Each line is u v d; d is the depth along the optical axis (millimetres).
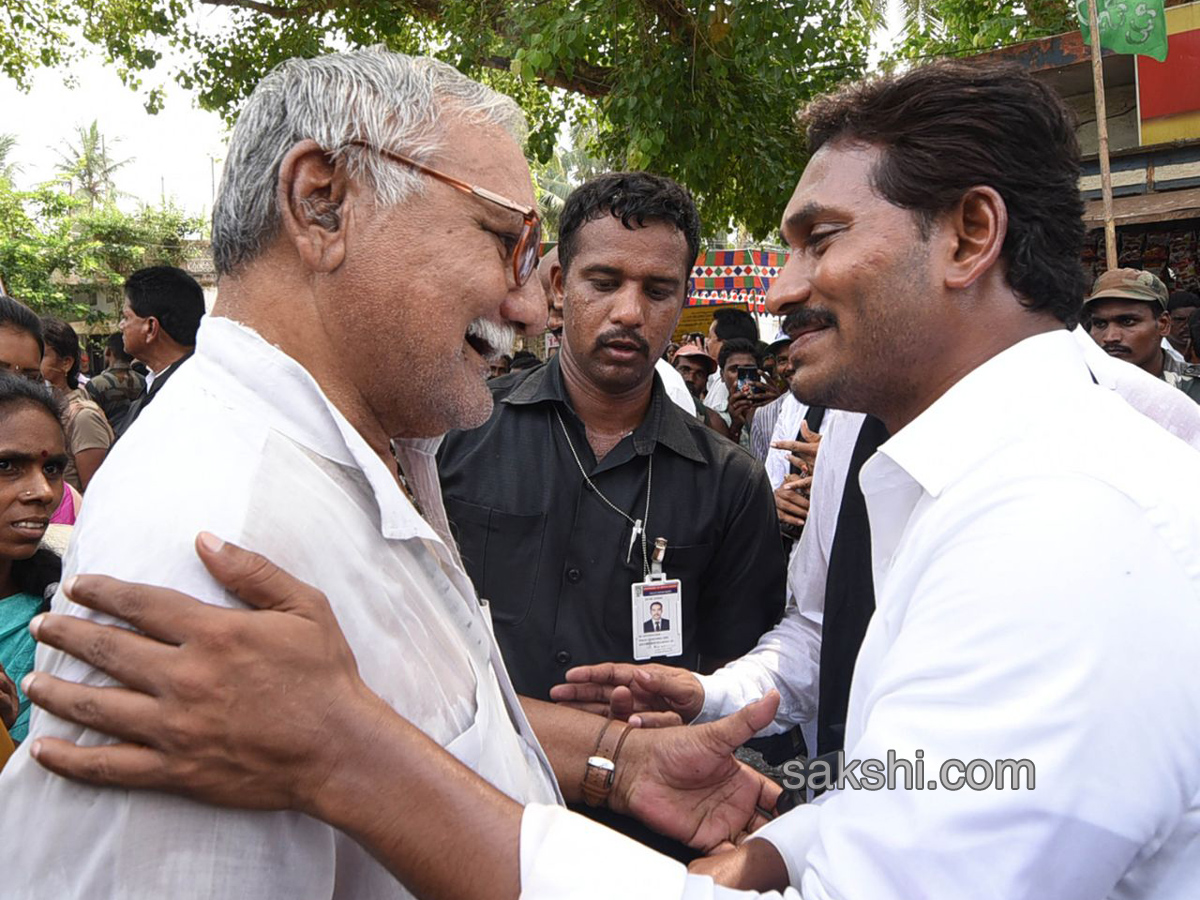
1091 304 4105
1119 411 1087
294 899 899
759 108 7367
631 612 2098
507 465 2139
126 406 5820
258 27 8680
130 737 811
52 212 27422
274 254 1094
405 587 1073
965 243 1185
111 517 905
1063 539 924
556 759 1632
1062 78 8219
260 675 830
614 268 2059
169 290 4070
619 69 6871
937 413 1138
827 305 1242
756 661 2004
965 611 947
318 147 1054
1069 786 864
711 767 1569
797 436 3955
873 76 1255
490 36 7059
